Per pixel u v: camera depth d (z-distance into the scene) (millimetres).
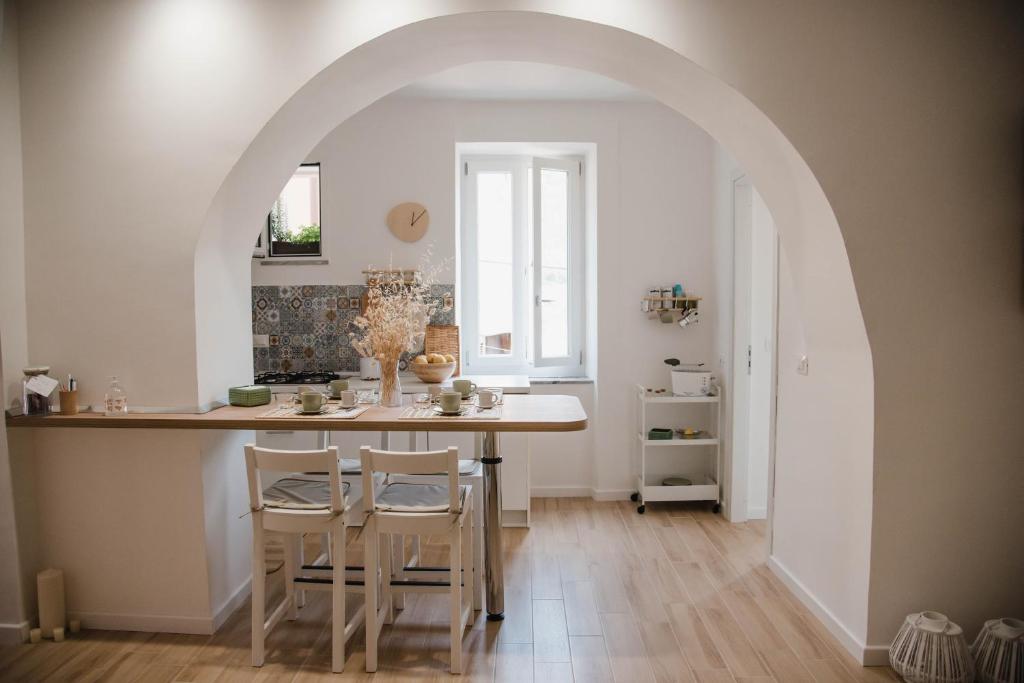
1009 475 2709
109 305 2924
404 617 3125
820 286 2887
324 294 4906
